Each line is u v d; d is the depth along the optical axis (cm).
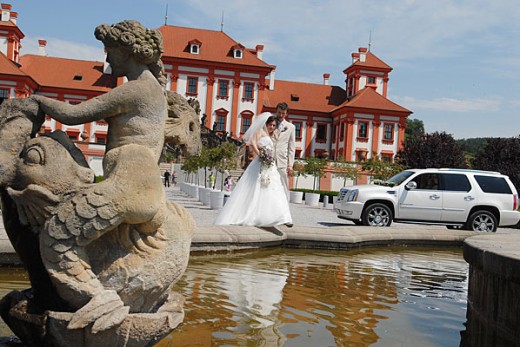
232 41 6519
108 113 262
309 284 561
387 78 6906
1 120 257
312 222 1523
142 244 260
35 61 6231
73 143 265
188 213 283
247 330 367
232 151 3000
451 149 5228
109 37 271
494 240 564
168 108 296
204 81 6244
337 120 6769
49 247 241
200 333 351
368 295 525
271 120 915
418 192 1462
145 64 282
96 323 236
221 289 500
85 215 240
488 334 414
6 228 266
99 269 253
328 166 4747
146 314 256
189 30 6506
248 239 783
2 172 250
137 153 250
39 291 262
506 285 417
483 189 1479
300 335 366
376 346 358
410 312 467
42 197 246
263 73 6328
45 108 262
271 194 879
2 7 6041
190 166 3170
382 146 6444
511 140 5122
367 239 934
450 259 871
